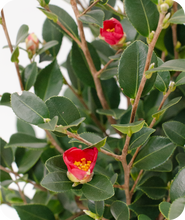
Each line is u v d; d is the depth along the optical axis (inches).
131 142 24.0
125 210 23.9
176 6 27.9
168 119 29.8
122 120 29.9
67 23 28.8
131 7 23.8
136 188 26.4
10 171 30.4
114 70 28.8
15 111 22.2
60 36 32.2
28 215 28.2
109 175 26.6
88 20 24.7
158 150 24.7
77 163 23.3
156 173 28.0
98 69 30.5
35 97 22.6
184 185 23.2
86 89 35.6
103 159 30.3
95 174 23.4
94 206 24.4
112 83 31.4
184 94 28.8
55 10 28.7
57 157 23.7
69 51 32.2
